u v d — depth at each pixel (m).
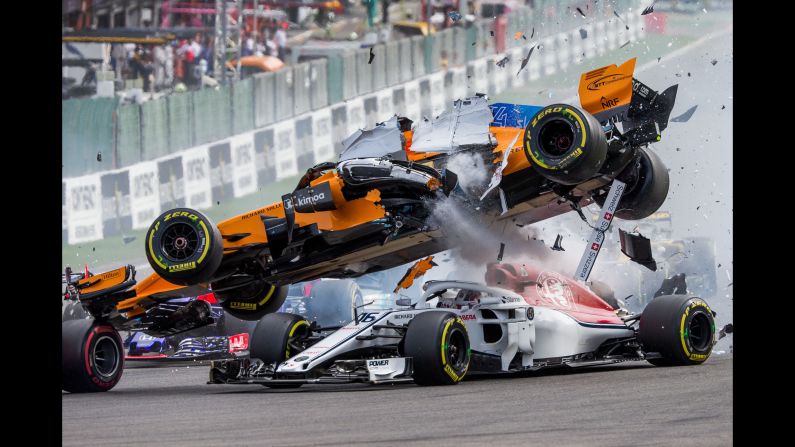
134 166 91.06
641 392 27.91
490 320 33.94
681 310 35.78
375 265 38.78
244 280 38.50
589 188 34.62
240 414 26.94
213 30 112.62
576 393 28.44
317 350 32.84
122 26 112.56
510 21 118.75
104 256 85.56
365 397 29.75
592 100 33.66
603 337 36.78
